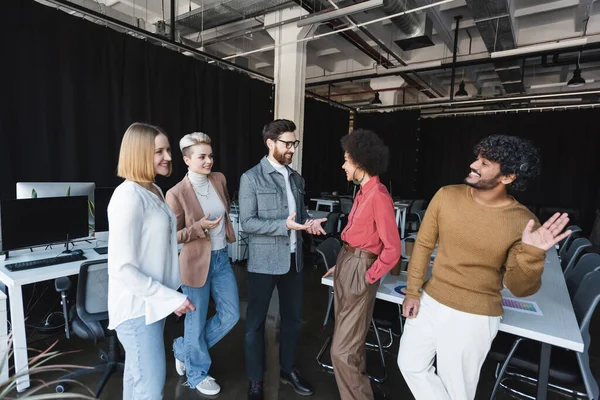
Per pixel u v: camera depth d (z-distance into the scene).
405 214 6.54
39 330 2.71
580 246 2.97
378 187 1.52
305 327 2.94
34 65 3.20
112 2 4.98
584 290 1.76
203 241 1.85
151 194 1.33
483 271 1.29
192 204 1.87
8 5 2.99
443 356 1.37
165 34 4.85
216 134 5.25
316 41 6.48
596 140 7.09
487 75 7.55
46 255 2.33
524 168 1.17
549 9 4.58
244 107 5.62
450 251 1.35
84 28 3.56
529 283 1.21
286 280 1.94
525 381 2.19
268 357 2.41
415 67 6.11
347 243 1.61
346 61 7.79
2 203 2.12
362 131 1.55
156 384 1.30
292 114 5.48
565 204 7.41
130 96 4.00
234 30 5.64
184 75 4.71
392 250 1.43
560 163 7.46
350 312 1.55
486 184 1.22
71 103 3.47
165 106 4.43
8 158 3.06
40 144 3.28
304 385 2.03
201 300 1.89
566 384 1.57
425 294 1.46
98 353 2.40
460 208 1.31
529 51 4.68
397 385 2.15
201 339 1.97
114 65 3.83
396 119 8.86
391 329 2.12
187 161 1.88
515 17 4.87
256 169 1.88
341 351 1.57
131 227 1.21
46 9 3.25
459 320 1.31
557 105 7.46
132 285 1.19
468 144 8.49
